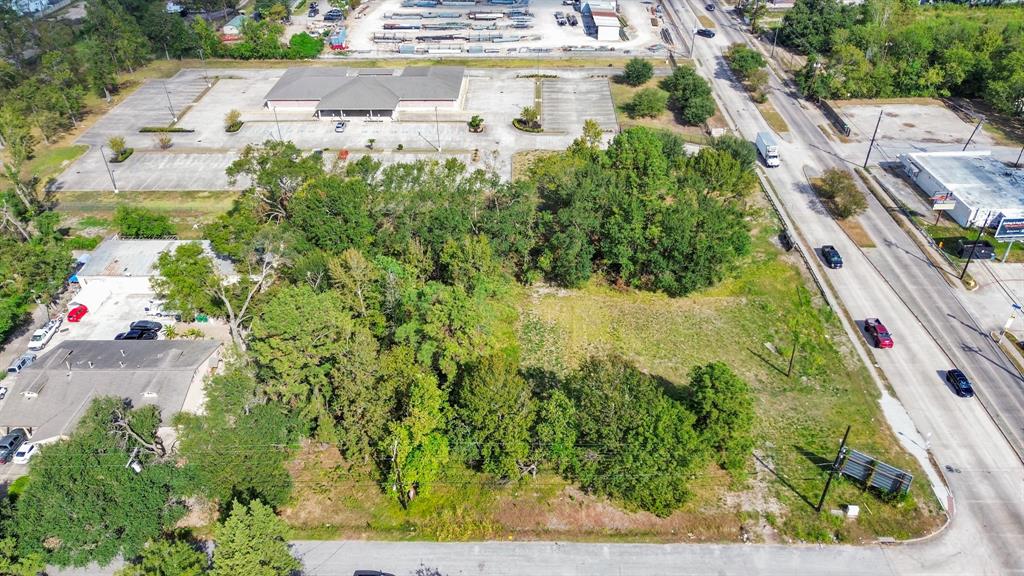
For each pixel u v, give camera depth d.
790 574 58.47
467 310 69.44
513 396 61.97
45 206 115.62
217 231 90.94
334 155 128.88
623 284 95.25
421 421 60.84
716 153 104.88
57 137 138.75
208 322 90.81
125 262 97.31
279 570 54.91
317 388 66.75
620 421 60.47
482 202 95.31
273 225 90.44
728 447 64.00
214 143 135.25
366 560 60.50
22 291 89.88
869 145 128.88
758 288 93.88
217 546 53.47
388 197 93.81
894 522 62.00
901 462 67.56
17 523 56.19
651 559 59.97
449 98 144.12
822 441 70.25
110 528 57.47
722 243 89.19
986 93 139.25
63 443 58.69
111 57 163.38
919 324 86.06
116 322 91.62
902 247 100.44
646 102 139.50
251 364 68.81
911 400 75.31
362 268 77.31
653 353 82.94
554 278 97.12
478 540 61.91
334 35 182.38
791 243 100.69
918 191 113.69
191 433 60.91
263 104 150.75
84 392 73.19
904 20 166.38
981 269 95.25
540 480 66.31
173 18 175.50
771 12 195.88
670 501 61.75
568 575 58.91
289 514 64.19
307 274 82.69
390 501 65.06
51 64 151.25
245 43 173.75
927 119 138.00
